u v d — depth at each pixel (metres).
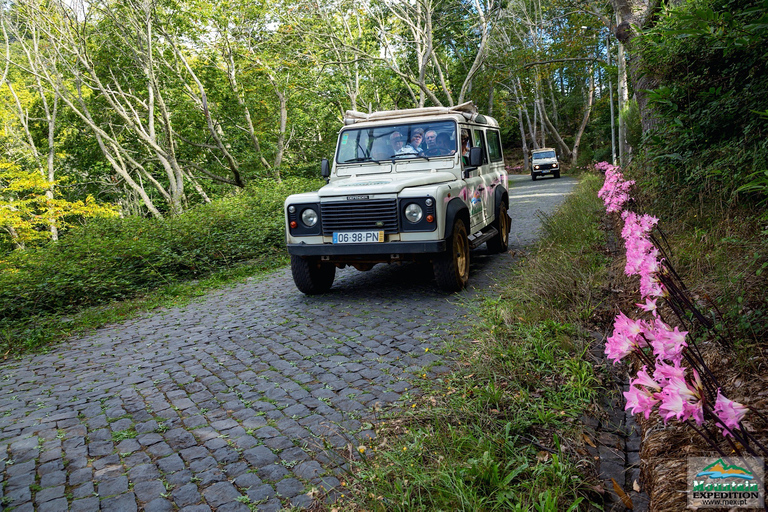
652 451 2.59
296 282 7.11
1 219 17.38
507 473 2.68
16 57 24.53
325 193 6.35
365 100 33.28
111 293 8.71
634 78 7.72
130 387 4.52
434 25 26.66
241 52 24.28
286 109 30.77
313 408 3.76
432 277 7.70
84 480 3.08
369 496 2.62
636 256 2.41
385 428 3.32
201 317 6.81
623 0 8.67
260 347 5.26
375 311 6.14
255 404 3.93
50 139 26.58
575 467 2.66
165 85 24.69
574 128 53.62
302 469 3.00
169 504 2.77
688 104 5.93
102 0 19.48
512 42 28.88
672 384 1.51
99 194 31.78
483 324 4.92
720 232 4.89
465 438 2.93
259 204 15.60
